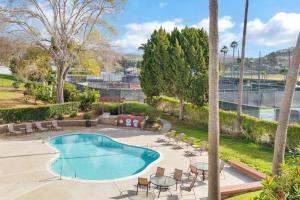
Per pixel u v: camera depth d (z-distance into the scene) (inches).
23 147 895.1
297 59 494.0
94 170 750.5
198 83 1150.3
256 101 1461.6
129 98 1801.2
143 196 539.2
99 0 1424.7
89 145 986.7
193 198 554.6
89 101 1446.9
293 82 500.1
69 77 2588.6
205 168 653.9
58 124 1189.7
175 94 1286.9
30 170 698.8
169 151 870.4
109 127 1205.7
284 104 510.3
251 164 737.6
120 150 930.7
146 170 705.6
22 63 1656.0
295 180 299.6
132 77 2824.8
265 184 300.4
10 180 634.2
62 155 874.1
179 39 1280.8
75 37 1450.5
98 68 1724.9
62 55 1392.7
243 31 983.0
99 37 1498.5
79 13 1418.6
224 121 1088.8
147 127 1176.2
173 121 1307.8
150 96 1421.0
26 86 1787.6
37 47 1519.4
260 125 938.1
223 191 519.5
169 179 586.6
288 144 837.2
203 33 1226.0
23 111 1135.0
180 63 1192.8
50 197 552.7
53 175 668.1
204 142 857.5
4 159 778.2
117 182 631.2
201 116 1195.9
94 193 574.2
